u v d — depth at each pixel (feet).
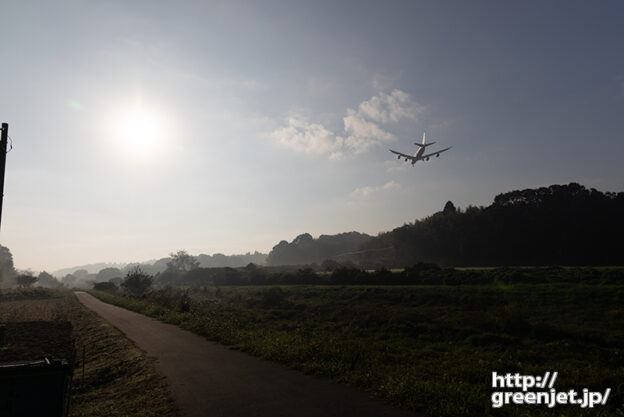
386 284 182.60
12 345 68.69
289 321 103.86
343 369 36.63
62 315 130.82
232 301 177.27
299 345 46.91
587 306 94.53
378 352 51.34
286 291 186.70
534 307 99.86
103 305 162.09
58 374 19.67
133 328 77.20
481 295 117.39
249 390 31.71
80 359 55.31
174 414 27.07
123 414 28.30
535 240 305.73
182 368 40.83
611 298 96.32
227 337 58.34
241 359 44.32
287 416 25.35
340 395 29.32
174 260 511.40
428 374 38.14
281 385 32.76
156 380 36.58
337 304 134.21
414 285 165.48
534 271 148.87
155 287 362.12
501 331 78.02
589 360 56.70
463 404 25.71
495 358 55.52
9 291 284.82
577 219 294.87
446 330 81.00
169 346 54.85
